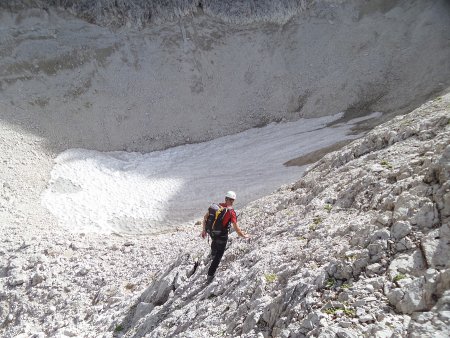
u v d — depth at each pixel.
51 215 17.12
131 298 9.66
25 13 23.22
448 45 22.94
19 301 11.62
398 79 23.05
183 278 8.55
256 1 26.53
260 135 23.06
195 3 25.86
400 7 26.44
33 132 20.97
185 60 25.17
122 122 22.92
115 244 14.09
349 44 25.77
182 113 23.92
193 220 16.14
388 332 3.74
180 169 20.41
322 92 24.30
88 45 23.89
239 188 17.39
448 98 8.32
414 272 4.29
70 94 22.77
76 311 10.65
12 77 22.02
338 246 5.46
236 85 25.27
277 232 7.65
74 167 20.12
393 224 4.96
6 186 17.86
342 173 8.29
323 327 4.15
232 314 5.72
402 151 7.09
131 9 24.84
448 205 4.68
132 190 18.89
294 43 26.38
